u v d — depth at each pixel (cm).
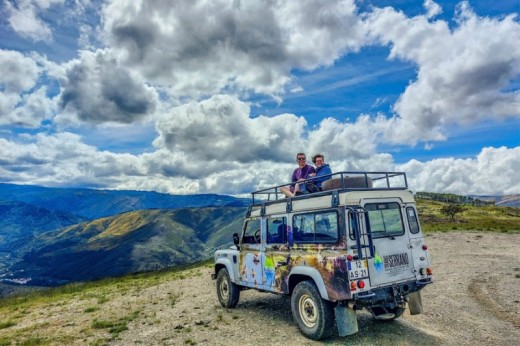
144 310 1095
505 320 802
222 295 1058
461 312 880
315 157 929
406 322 816
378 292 667
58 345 783
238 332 793
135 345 752
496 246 2127
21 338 866
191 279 1734
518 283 1147
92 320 1010
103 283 2127
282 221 842
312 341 706
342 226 666
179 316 976
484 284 1170
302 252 756
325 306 687
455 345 665
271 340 726
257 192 977
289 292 791
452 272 1413
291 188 1002
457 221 7969
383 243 695
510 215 11881
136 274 2944
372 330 764
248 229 978
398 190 761
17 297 1853
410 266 722
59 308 1270
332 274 665
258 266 898
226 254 1056
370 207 702
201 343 736
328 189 742
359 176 736
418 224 764
